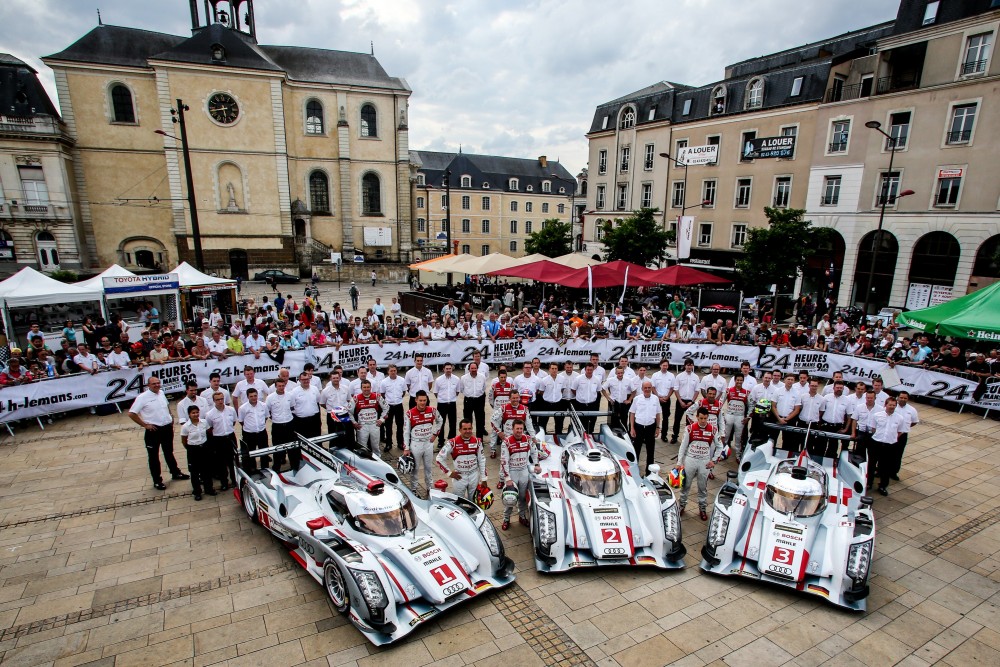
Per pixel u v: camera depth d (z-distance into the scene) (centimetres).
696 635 575
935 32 2542
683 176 3912
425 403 872
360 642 559
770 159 3356
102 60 4212
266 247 4578
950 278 2591
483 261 2338
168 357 1365
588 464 775
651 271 2097
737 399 1039
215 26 4362
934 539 784
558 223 4819
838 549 640
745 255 2684
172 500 861
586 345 1728
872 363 1533
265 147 4469
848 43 3375
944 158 2558
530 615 604
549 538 682
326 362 1527
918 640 575
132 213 4372
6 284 1538
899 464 959
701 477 827
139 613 596
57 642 550
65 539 738
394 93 4962
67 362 1271
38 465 977
